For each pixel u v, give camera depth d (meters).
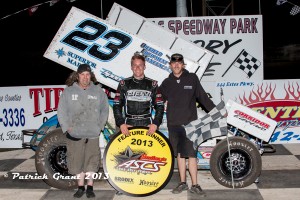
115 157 5.39
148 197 5.39
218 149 5.56
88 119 5.28
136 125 5.41
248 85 8.27
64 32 6.06
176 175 6.39
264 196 5.33
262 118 5.55
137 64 5.27
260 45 9.52
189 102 5.41
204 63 6.47
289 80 8.26
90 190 5.39
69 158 5.33
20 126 8.39
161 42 6.86
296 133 8.30
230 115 5.55
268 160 7.14
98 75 6.02
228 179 5.60
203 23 9.51
